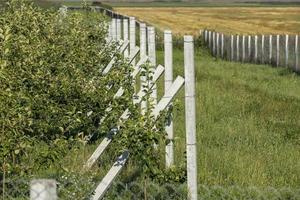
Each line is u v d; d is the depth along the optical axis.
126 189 10.02
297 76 31.75
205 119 17.25
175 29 73.69
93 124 13.17
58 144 9.94
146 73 11.04
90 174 10.57
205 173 11.45
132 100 11.02
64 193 9.30
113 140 10.75
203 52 50.12
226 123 16.84
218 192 10.27
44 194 5.43
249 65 38.47
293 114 18.91
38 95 11.41
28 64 11.64
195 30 73.12
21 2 15.59
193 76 9.21
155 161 9.74
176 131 15.08
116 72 13.89
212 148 13.62
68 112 11.62
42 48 12.54
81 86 12.98
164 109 9.97
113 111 10.91
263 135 15.29
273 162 12.59
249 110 19.23
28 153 9.70
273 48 38.28
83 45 15.75
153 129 9.73
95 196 9.62
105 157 11.50
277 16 98.44
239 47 43.47
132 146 9.60
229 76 30.14
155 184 10.04
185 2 184.62
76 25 16.72
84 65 14.88
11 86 10.03
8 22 13.77
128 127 9.64
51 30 14.73
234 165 11.97
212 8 127.38
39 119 11.48
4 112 9.29
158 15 100.44
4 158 9.30
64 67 13.02
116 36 21.81
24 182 9.48
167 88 11.02
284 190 10.45
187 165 9.30
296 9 121.12
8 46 10.03
